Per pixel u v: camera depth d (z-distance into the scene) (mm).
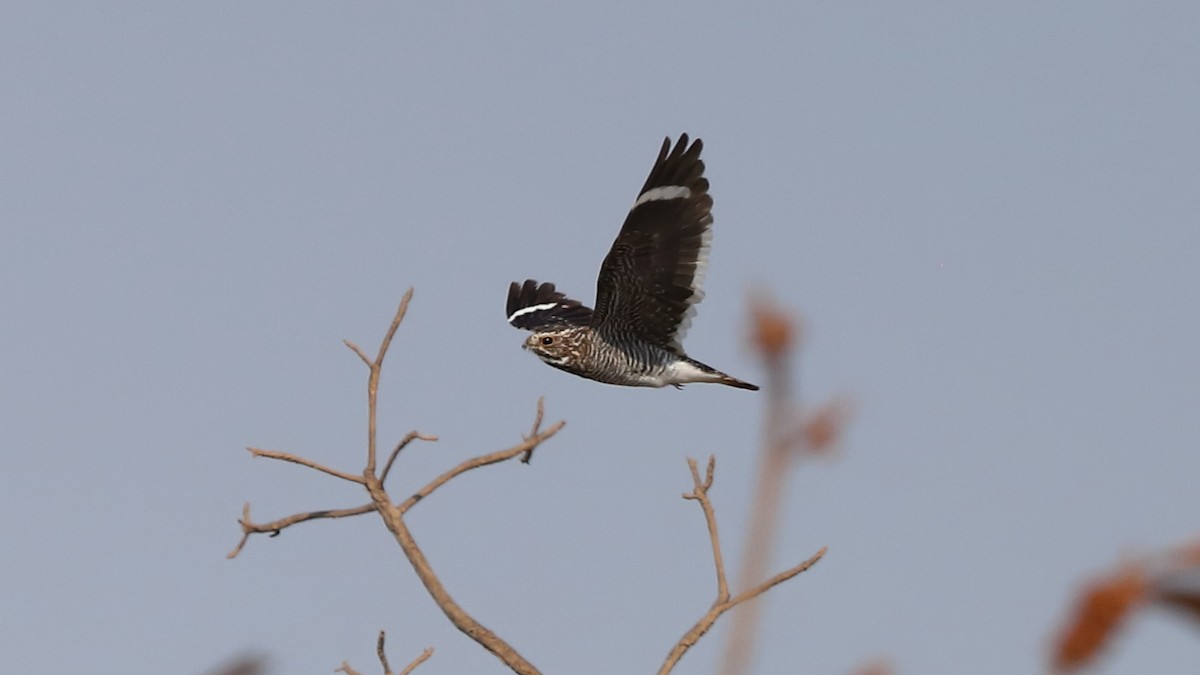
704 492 8945
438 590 9898
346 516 10359
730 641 5449
